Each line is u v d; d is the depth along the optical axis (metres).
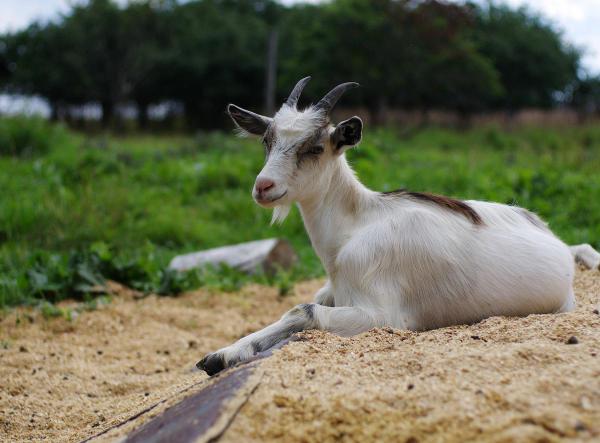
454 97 16.50
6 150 7.80
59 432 2.29
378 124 15.44
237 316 3.49
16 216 4.71
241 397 1.76
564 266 2.34
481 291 2.27
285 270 4.25
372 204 2.38
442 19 14.30
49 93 19.20
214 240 5.14
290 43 20.02
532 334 2.03
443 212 2.34
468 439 1.59
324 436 1.67
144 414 1.96
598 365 1.77
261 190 2.27
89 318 3.36
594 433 1.55
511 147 12.32
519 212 2.47
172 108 22.95
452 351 1.93
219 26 20.36
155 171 6.84
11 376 2.75
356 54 14.59
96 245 3.94
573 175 5.54
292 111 2.38
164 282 3.79
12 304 3.50
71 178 6.07
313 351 1.98
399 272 2.26
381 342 2.05
